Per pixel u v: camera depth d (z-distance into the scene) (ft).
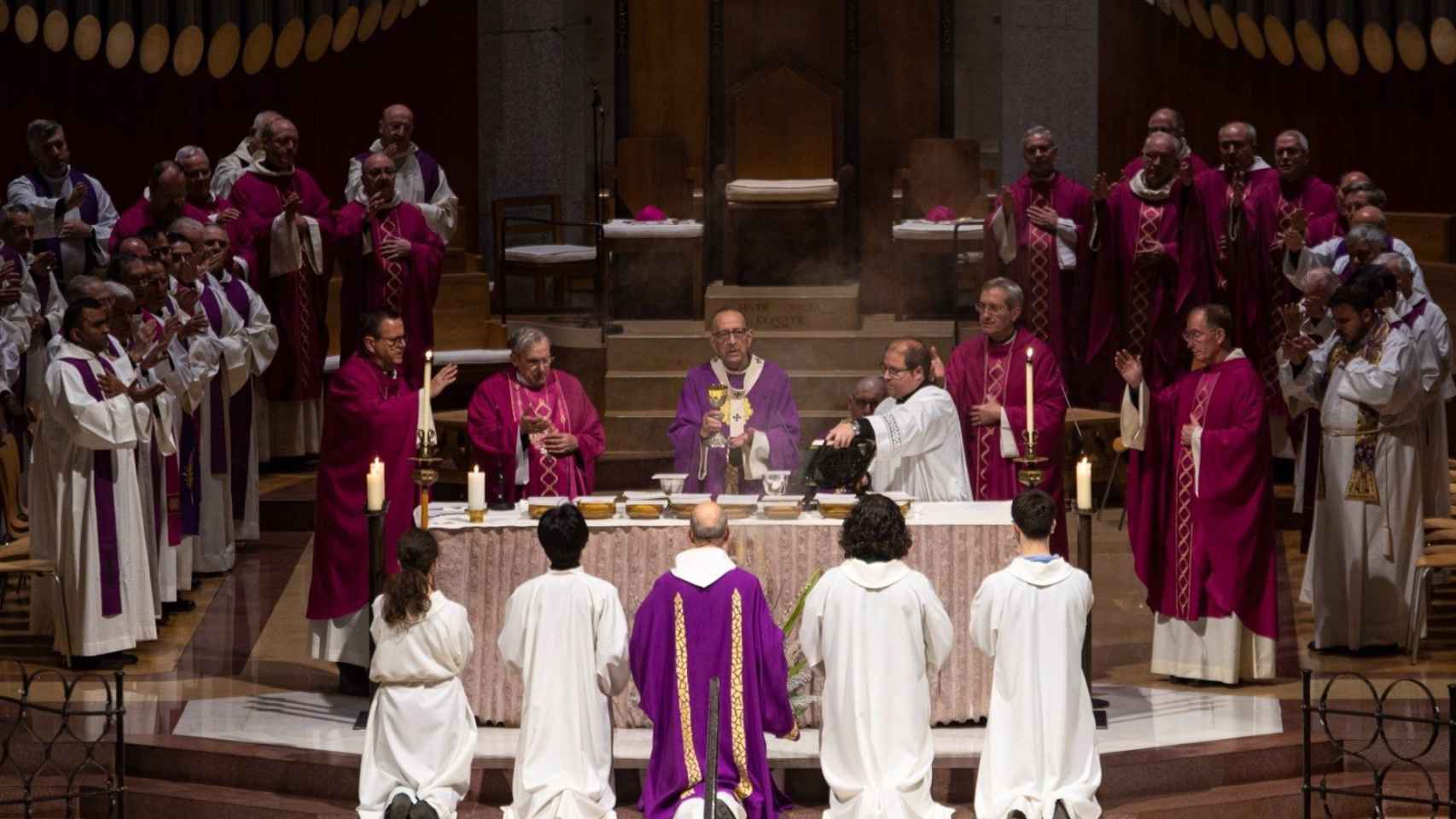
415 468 104.22
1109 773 91.20
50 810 93.20
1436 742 96.89
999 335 111.65
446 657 86.12
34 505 110.83
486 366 162.09
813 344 158.51
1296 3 163.84
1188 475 106.83
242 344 133.08
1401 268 114.93
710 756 75.82
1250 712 101.35
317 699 104.27
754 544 96.02
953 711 97.40
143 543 112.68
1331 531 114.93
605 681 84.84
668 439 154.10
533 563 96.99
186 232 129.59
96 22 163.43
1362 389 111.24
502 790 90.63
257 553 140.56
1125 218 146.00
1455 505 126.21
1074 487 148.97
